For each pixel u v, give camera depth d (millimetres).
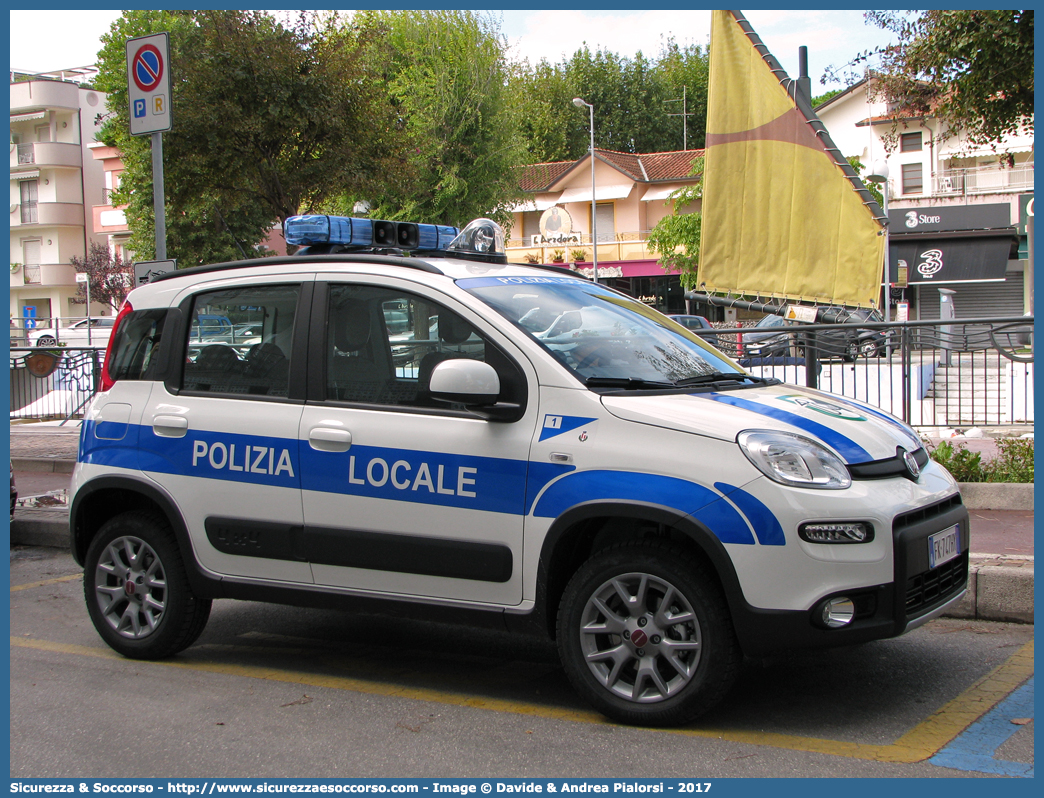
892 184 38219
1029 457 7699
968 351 9227
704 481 3635
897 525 3627
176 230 33562
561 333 4234
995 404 9180
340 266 4609
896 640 4867
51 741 3875
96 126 54844
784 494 3545
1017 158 35750
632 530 3977
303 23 13984
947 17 10203
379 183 14688
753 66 11633
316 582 4434
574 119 67000
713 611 3646
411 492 4156
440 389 3902
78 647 5250
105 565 5062
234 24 13258
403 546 4160
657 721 3768
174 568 4805
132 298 5215
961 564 4098
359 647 5145
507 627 4020
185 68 13047
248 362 4738
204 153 13320
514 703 4184
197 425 4738
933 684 4227
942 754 3502
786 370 9492
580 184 48125
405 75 29609
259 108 13398
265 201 14648
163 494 4785
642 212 47781
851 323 9430
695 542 3742
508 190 31781
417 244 5496
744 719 3883
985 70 10203
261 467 4531
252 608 6074
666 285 48250
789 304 11906
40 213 53656
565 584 4047
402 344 4348
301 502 4422
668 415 3787
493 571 3986
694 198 39562
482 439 4031
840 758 3486
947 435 9258
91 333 30953
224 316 4859
